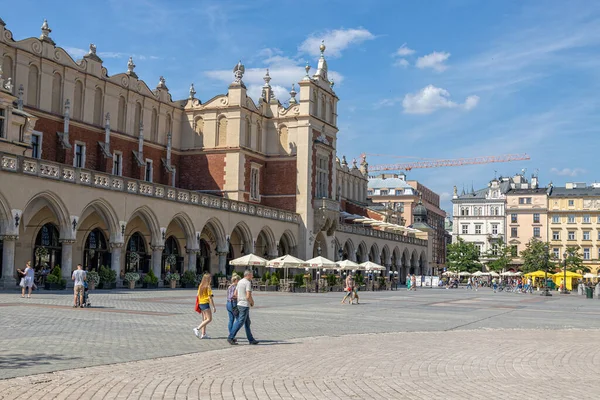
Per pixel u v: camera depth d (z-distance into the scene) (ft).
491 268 427.74
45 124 175.83
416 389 40.83
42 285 151.02
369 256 304.50
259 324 80.48
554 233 465.47
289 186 236.84
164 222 169.48
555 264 376.48
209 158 227.81
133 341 59.31
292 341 64.34
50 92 178.19
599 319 110.32
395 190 529.86
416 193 543.80
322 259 199.21
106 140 193.47
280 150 239.91
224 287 182.39
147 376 42.65
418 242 367.04
